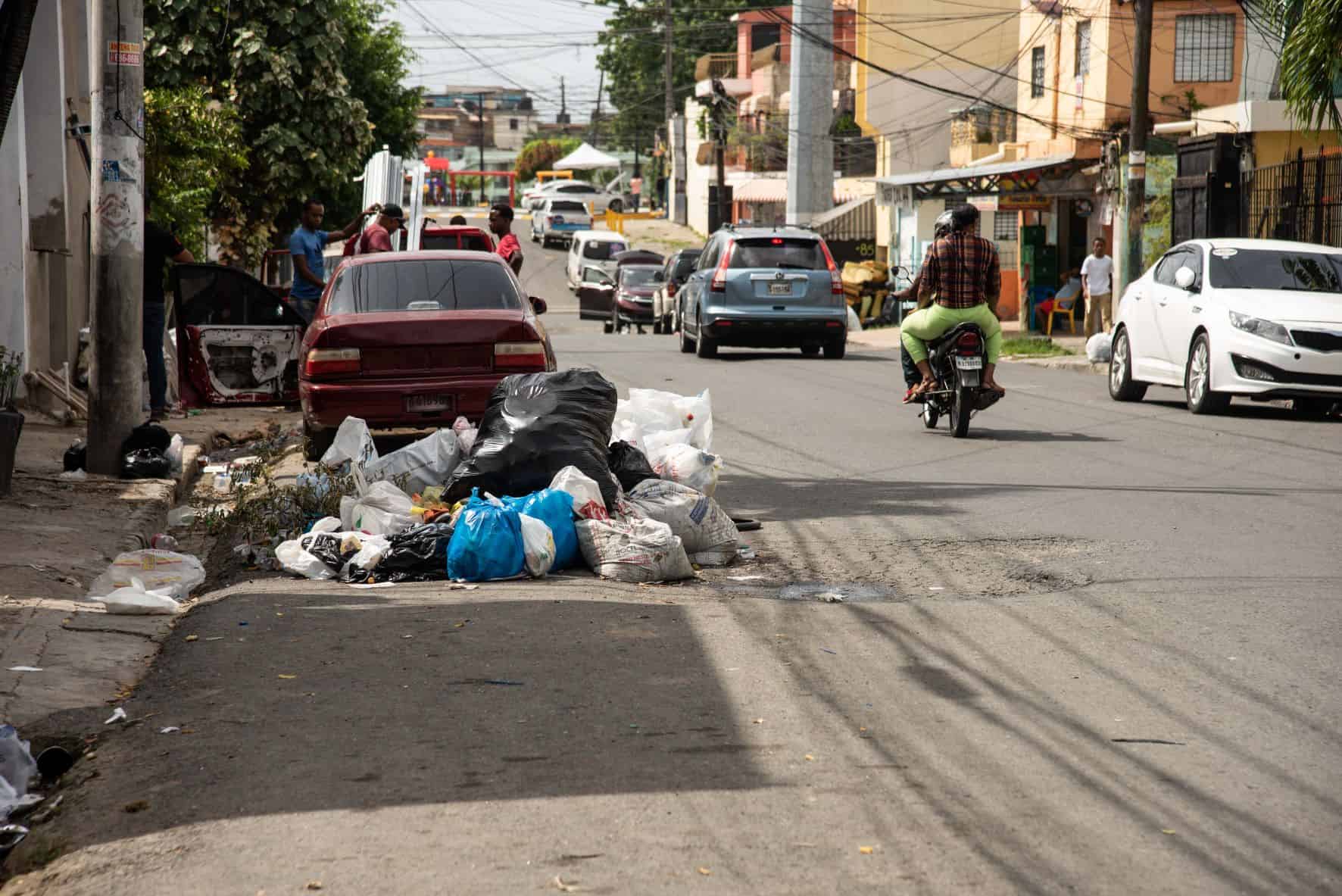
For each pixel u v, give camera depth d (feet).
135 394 37.86
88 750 17.43
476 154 521.24
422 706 18.53
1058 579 25.90
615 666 20.27
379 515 28.50
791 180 144.56
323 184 92.73
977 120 152.66
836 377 70.23
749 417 53.21
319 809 14.98
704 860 13.55
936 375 47.26
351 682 19.69
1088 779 15.67
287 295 59.62
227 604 24.34
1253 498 34.19
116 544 29.63
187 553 30.63
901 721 17.74
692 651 21.08
